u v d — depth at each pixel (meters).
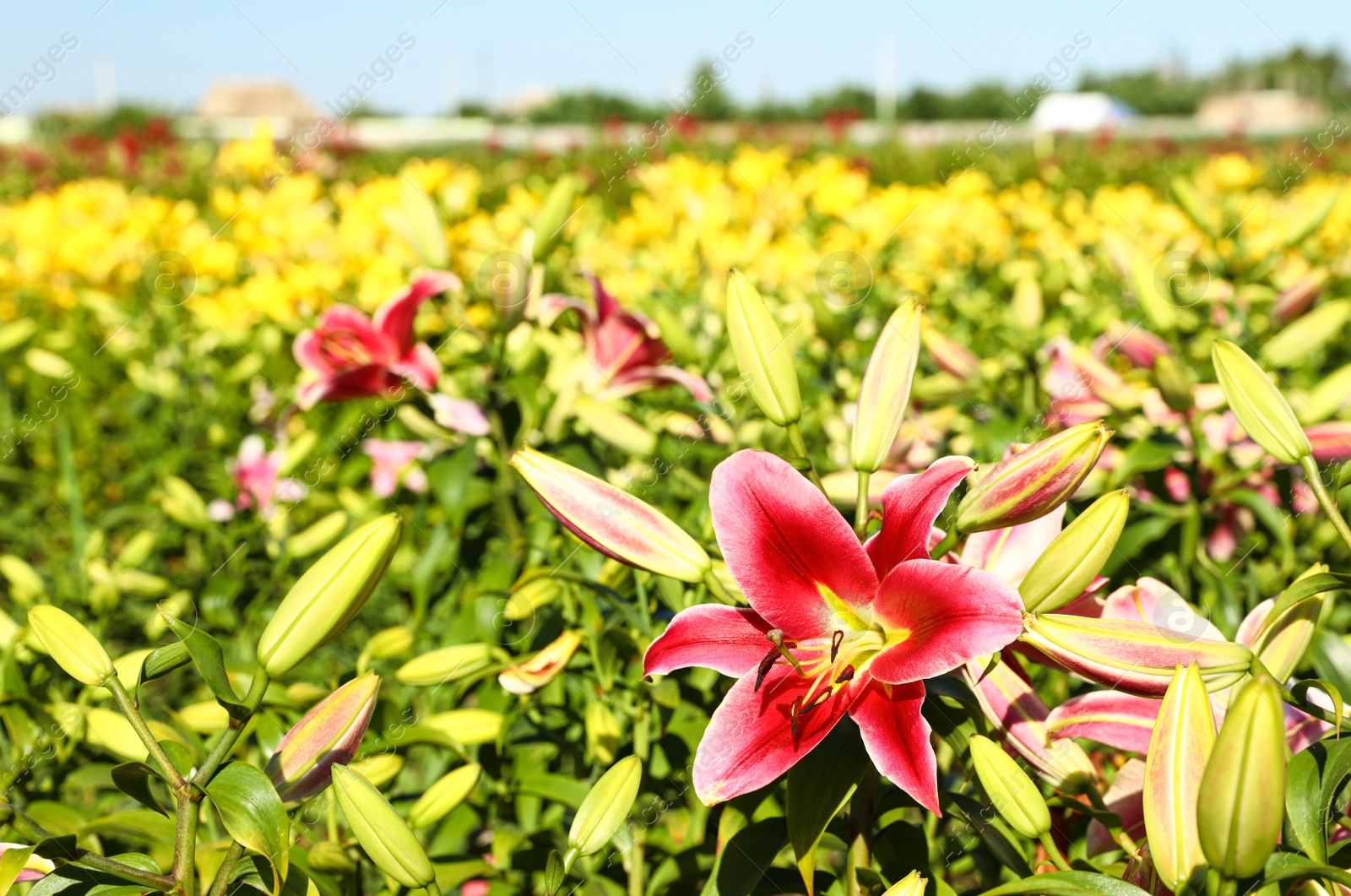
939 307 4.30
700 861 1.45
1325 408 1.64
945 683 1.11
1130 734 1.12
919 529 1.00
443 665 1.53
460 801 1.32
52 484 4.42
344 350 2.65
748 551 1.03
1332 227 4.33
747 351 1.14
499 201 9.97
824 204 6.56
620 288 3.90
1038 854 1.24
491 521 2.66
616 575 1.69
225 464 4.00
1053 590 0.95
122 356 5.13
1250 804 0.75
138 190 10.66
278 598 2.68
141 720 0.96
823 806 1.03
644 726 1.56
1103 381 2.18
